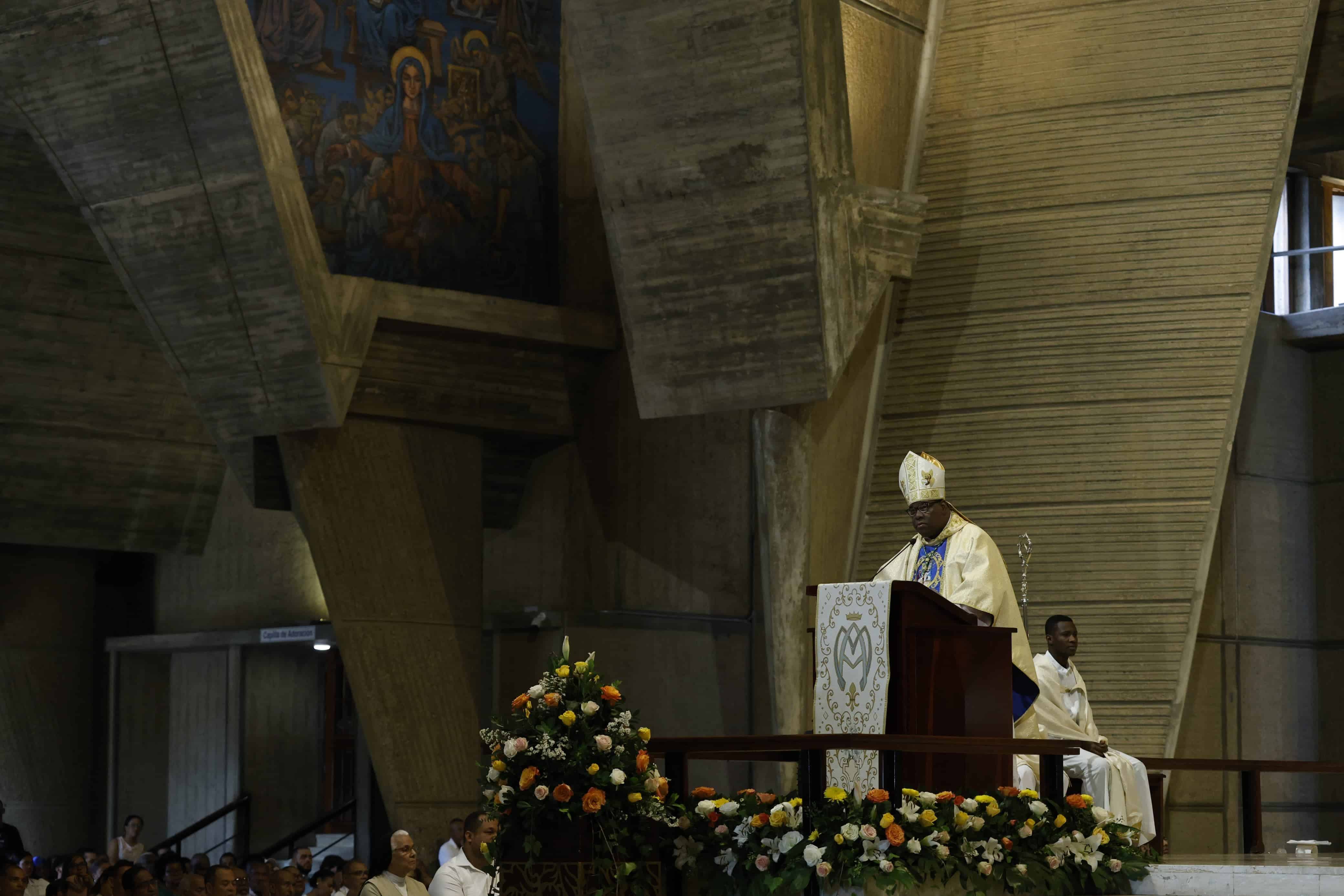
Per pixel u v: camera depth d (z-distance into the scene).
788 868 6.67
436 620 15.83
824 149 12.86
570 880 6.81
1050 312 14.11
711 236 13.25
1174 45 14.01
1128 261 13.89
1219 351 13.48
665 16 12.50
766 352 13.48
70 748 20.05
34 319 17.45
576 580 16.56
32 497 18.36
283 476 15.55
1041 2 14.59
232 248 13.91
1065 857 7.21
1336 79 15.24
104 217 14.23
